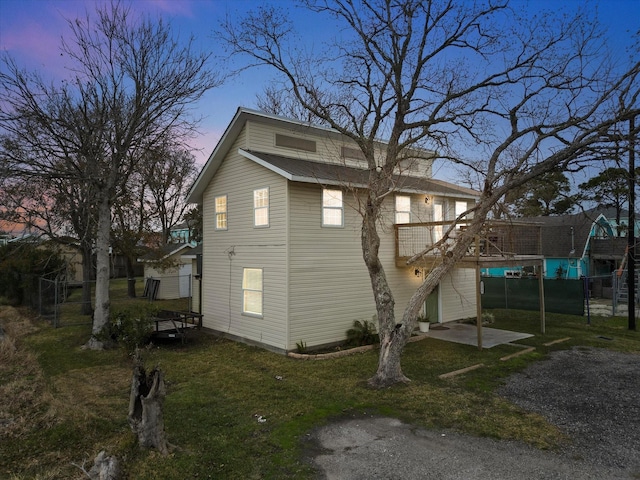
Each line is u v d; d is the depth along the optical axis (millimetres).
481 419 6918
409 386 8602
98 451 5824
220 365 10469
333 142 14773
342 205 12828
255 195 12875
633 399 7883
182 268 24609
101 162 13039
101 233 12773
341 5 9398
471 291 17078
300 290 11711
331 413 7223
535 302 19188
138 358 6266
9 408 7457
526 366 10172
